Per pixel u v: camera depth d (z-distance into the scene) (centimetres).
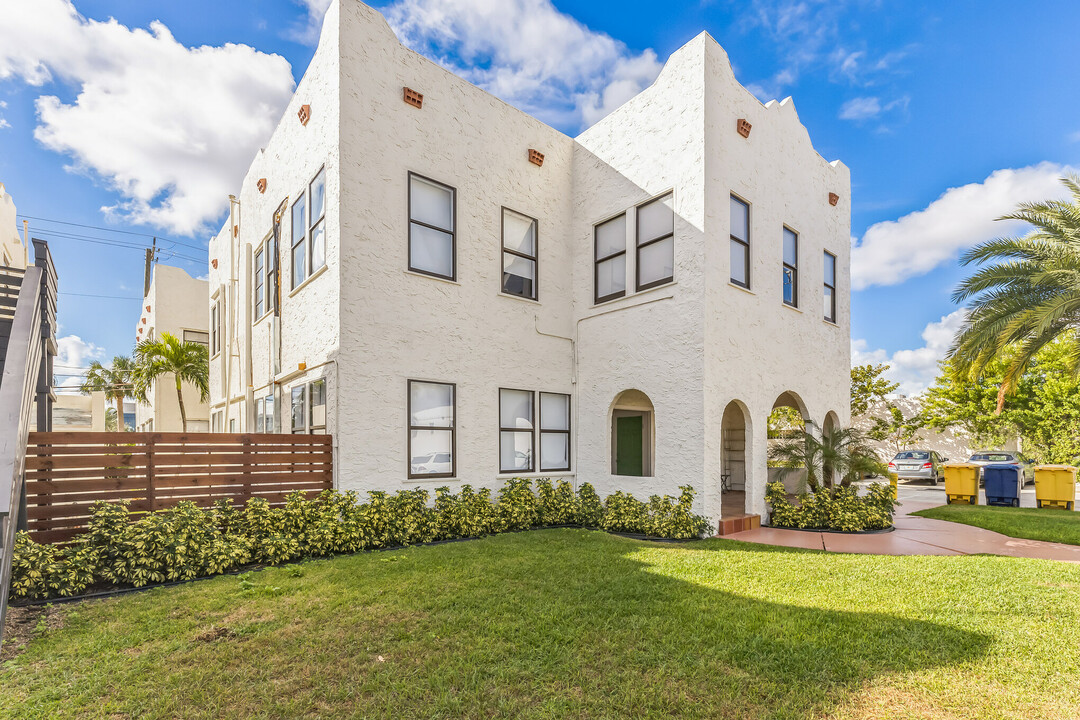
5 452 409
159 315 2133
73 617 484
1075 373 1360
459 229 1031
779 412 2217
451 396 1003
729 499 1423
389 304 921
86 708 326
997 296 1320
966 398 2798
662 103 1059
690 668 384
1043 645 424
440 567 671
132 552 592
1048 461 2652
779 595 560
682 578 626
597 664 390
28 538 559
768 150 1160
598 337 1162
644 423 1384
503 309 1095
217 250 1797
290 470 815
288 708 323
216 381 1728
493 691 348
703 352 952
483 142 1088
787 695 347
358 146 900
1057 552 821
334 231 881
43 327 761
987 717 318
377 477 880
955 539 928
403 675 371
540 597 546
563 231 1234
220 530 702
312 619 482
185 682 360
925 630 457
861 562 714
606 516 1018
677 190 1018
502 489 1036
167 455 714
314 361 937
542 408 1157
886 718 318
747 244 1088
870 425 2730
